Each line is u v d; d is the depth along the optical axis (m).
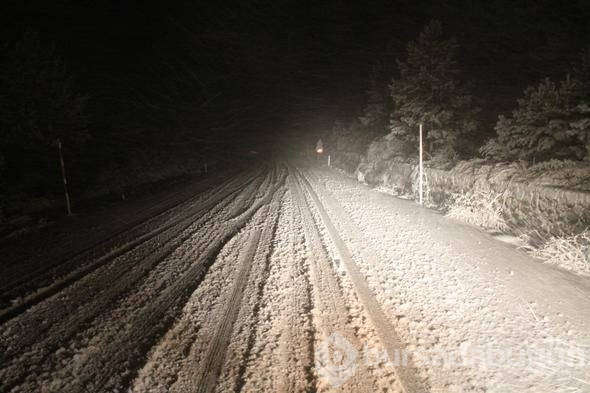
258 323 3.78
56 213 11.10
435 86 14.09
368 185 16.14
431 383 2.86
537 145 9.12
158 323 3.82
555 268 5.42
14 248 7.03
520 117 9.52
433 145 14.85
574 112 8.71
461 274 5.15
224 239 7.12
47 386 2.85
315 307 4.12
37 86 13.59
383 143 19.61
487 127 16.14
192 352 3.28
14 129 12.95
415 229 7.79
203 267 5.52
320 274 5.14
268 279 4.97
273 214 9.42
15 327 3.82
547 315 3.94
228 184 17.52
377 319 3.85
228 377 2.92
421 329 3.65
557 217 6.83
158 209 10.99
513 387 2.81
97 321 3.90
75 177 15.85
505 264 5.59
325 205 10.59
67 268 5.68
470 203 9.04
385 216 9.09
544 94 9.02
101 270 5.54
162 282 4.97
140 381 2.88
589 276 5.09
